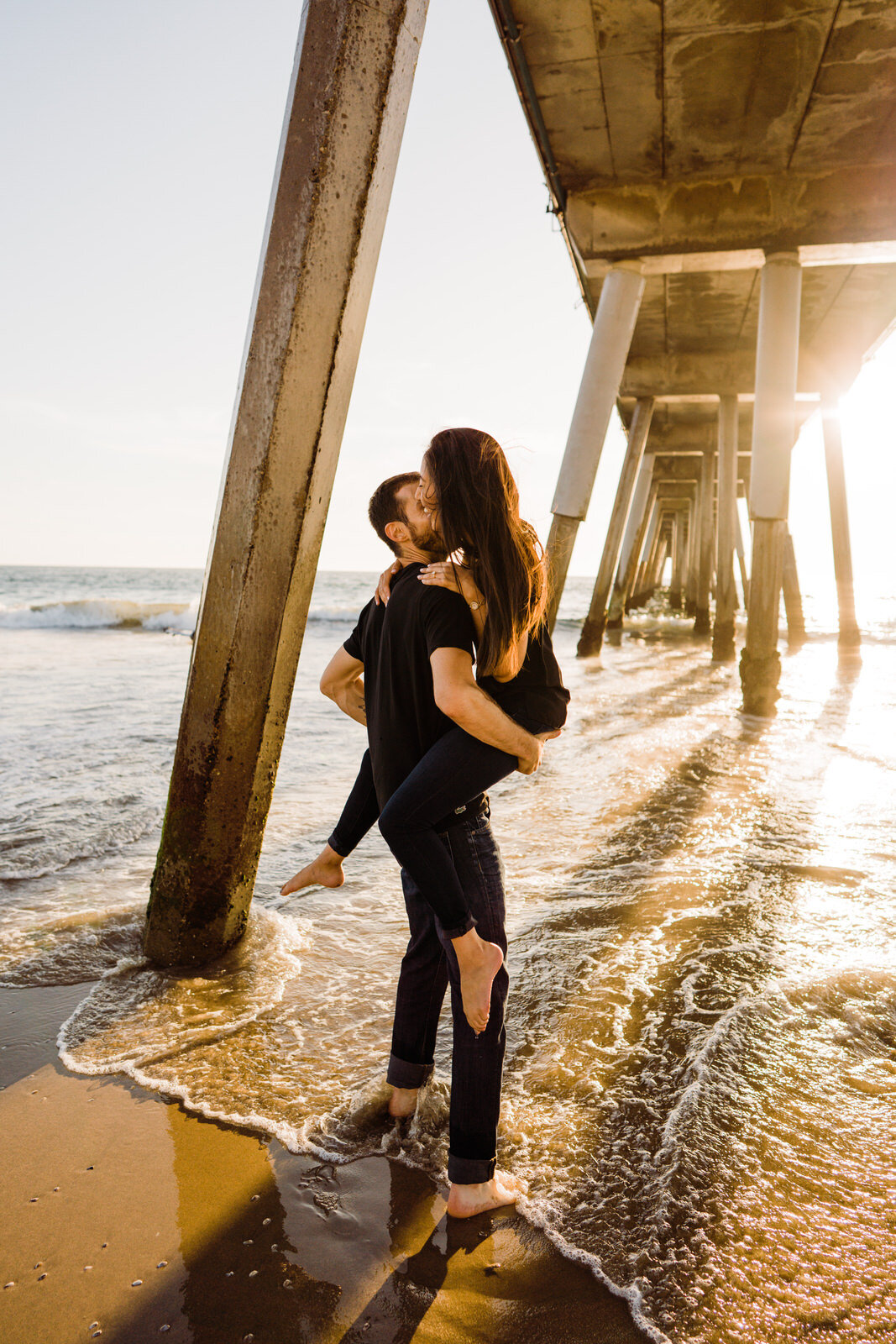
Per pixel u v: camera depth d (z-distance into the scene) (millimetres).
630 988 2529
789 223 10484
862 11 7934
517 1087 2027
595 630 17688
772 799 4895
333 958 2744
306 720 7410
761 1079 2043
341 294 2170
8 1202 1601
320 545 2445
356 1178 1710
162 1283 1416
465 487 1539
